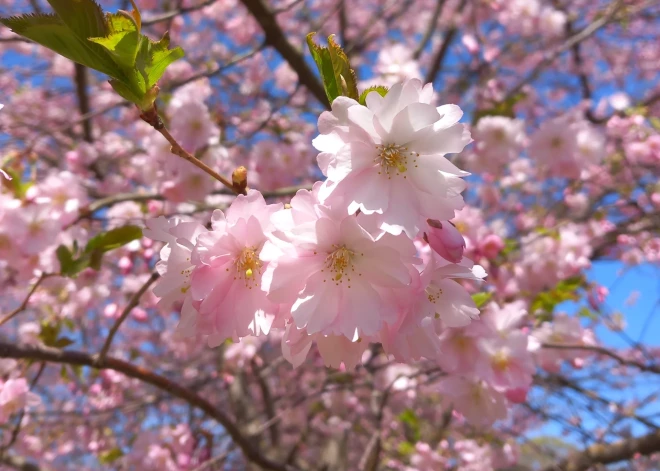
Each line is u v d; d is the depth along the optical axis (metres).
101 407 4.39
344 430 4.61
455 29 4.34
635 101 5.86
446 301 1.23
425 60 6.09
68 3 0.95
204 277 1.06
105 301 3.64
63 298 3.06
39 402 2.29
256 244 1.09
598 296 3.07
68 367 2.76
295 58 3.13
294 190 3.17
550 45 6.00
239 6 5.78
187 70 5.08
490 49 4.71
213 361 5.97
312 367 5.11
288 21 6.33
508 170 4.64
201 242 1.04
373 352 3.90
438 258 1.16
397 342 1.10
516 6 4.94
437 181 1.04
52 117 5.53
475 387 1.93
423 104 1.00
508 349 1.85
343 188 1.02
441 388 1.93
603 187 4.39
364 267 1.06
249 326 1.08
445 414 4.05
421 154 1.06
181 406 5.46
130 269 2.98
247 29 5.88
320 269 1.06
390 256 1.03
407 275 1.02
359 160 1.03
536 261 3.33
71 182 2.54
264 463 2.36
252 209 1.07
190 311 1.14
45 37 1.00
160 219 1.19
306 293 1.04
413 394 4.01
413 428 4.31
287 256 1.04
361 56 6.52
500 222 3.26
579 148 3.49
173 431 3.27
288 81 5.50
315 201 1.05
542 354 2.44
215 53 6.00
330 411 4.91
